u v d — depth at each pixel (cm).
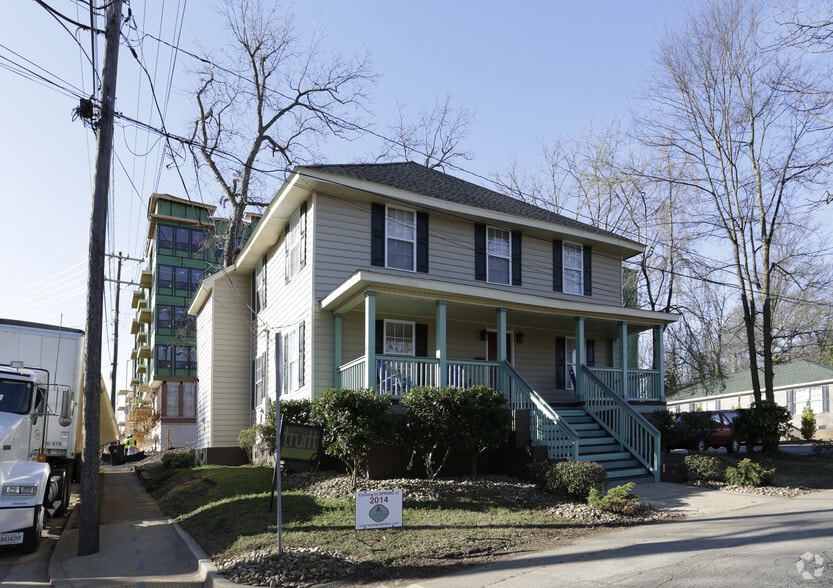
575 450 1387
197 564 905
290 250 1902
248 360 2434
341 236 1714
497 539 929
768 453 2056
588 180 3231
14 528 981
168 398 4831
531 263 2055
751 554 762
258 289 2327
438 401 1344
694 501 1259
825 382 3597
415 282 1482
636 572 721
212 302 2422
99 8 1087
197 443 2716
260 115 3039
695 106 2352
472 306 1659
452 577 761
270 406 1639
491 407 1376
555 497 1251
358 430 1216
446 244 1880
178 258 5028
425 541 905
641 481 1511
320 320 1659
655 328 2083
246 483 1462
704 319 2842
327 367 1653
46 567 962
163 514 1430
